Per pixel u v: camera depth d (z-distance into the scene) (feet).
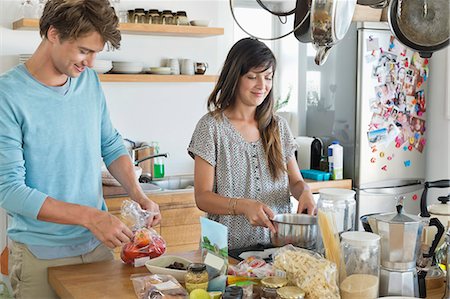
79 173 7.29
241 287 5.74
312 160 14.70
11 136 6.70
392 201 14.33
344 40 14.11
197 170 7.82
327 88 14.73
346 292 5.57
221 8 15.06
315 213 7.61
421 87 14.44
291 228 6.70
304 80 15.48
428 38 6.44
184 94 14.76
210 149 7.78
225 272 5.99
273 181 8.00
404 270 5.74
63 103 7.09
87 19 6.47
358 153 13.92
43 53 6.94
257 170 7.94
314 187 13.56
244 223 7.77
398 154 14.34
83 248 7.34
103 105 7.82
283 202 8.08
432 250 6.27
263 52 7.68
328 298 5.43
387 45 13.91
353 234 5.82
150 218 7.27
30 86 6.90
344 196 6.51
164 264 6.78
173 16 13.80
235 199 7.29
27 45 13.09
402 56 14.10
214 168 7.87
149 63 14.25
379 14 13.70
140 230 7.02
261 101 7.79
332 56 14.49
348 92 14.10
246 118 8.00
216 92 8.09
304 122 15.61
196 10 14.76
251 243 7.82
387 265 5.77
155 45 14.28
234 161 7.85
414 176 14.61
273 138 7.98
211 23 14.98
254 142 7.98
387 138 14.12
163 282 5.99
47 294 7.16
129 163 7.93
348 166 14.24
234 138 7.88
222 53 15.14
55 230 7.17
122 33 13.82
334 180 13.94
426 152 14.75
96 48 6.70
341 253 5.78
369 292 5.53
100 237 6.51
